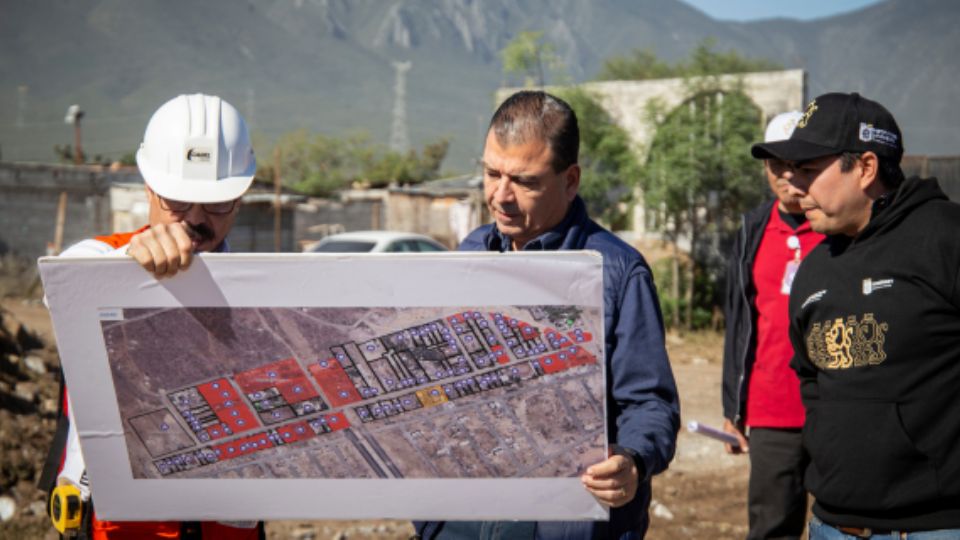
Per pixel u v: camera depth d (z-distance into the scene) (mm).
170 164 2162
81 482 2098
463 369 1929
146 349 1894
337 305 1889
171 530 2123
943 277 2393
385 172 60781
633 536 2340
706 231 19578
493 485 1988
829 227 2611
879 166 2555
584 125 23984
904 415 2432
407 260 1870
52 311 1863
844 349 2549
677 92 22234
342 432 1954
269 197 24766
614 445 2102
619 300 2352
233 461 1965
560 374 1934
